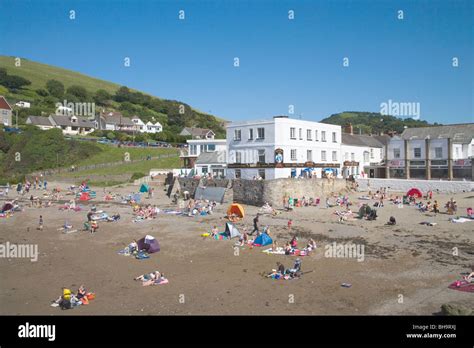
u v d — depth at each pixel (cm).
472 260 2792
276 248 3303
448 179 7019
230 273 2697
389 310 1998
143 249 3312
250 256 3123
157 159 10950
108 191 7725
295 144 6588
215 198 6144
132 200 6438
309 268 2759
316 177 6619
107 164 10500
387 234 3669
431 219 4309
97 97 19512
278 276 2564
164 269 2831
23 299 2317
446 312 1883
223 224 4456
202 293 2331
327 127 7394
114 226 4466
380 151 9169
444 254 2961
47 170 10088
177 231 4119
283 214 4953
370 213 4406
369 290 2291
